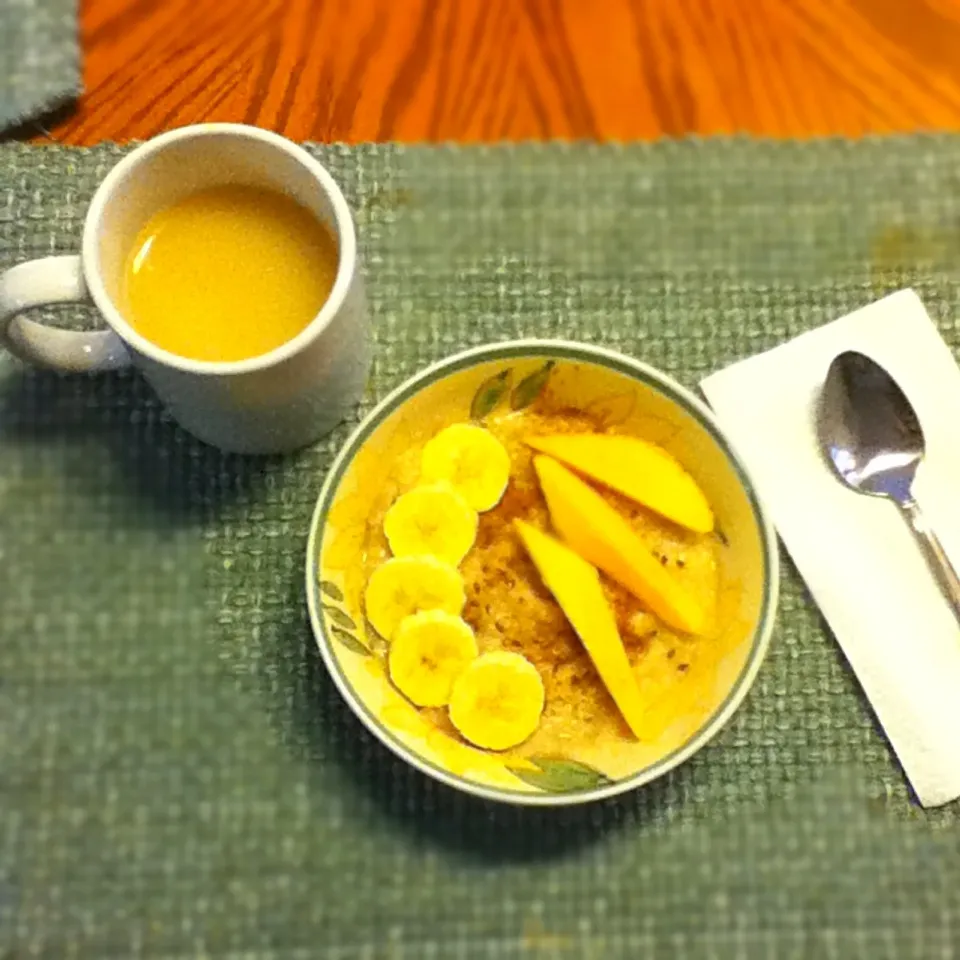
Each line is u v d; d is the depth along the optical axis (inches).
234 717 20.0
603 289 21.5
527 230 21.6
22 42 21.7
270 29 22.1
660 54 22.1
